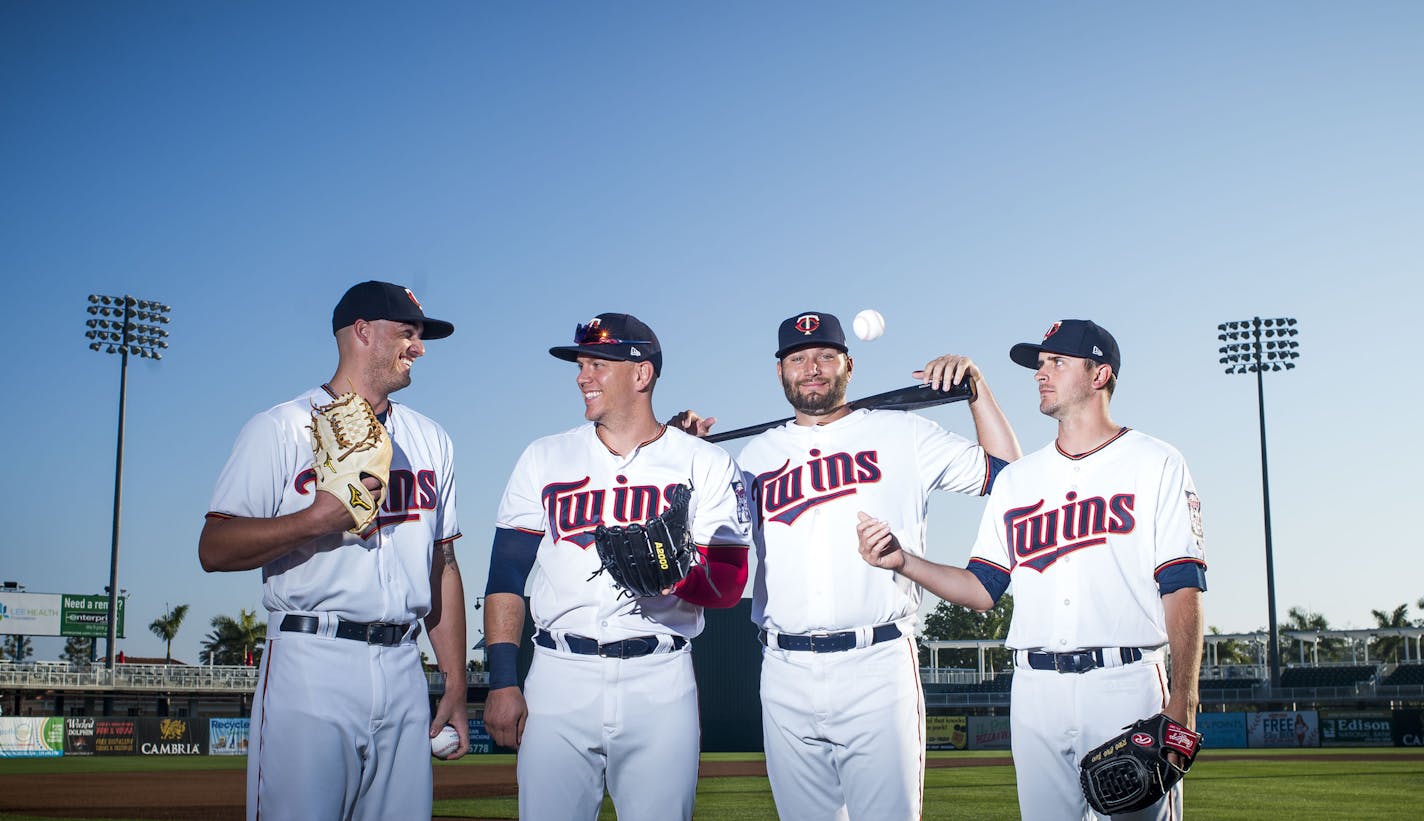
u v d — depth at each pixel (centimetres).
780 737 552
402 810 436
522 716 497
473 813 1366
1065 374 517
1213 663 5747
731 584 500
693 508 504
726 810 1412
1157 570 488
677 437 517
